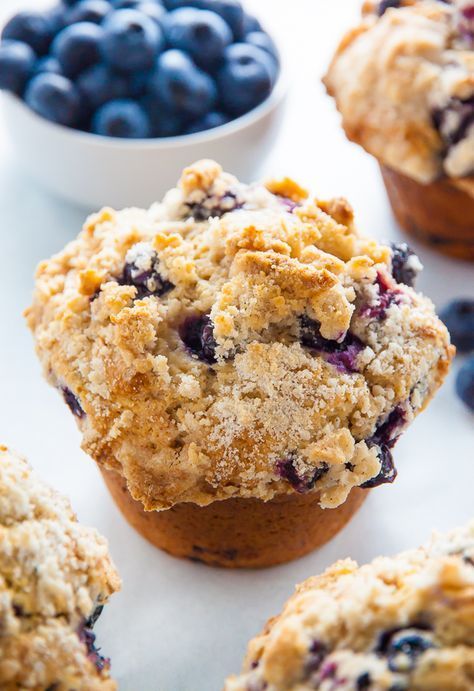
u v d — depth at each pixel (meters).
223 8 0.48
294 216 0.41
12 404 0.44
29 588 0.36
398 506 0.42
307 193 0.42
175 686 0.40
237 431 0.39
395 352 0.40
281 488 0.39
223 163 0.48
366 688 0.34
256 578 0.41
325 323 0.39
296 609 0.36
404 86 0.45
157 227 0.41
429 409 0.44
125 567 0.42
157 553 0.42
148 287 0.40
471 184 0.44
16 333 0.46
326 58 0.53
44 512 0.37
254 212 0.41
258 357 0.39
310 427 0.39
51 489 0.38
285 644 0.35
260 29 0.49
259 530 0.40
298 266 0.39
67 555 0.36
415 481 0.43
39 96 0.46
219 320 0.39
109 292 0.40
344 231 0.41
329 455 0.38
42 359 0.41
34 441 0.44
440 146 0.45
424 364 0.40
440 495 0.43
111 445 0.39
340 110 0.46
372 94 0.46
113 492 0.42
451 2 0.46
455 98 0.44
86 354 0.40
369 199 0.49
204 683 0.40
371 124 0.45
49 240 0.48
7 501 0.36
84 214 0.49
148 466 0.39
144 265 0.40
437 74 0.45
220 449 0.39
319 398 0.39
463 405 0.44
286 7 0.55
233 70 0.47
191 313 0.40
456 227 0.46
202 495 0.39
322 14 0.55
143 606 0.41
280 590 0.41
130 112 0.47
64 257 0.42
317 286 0.39
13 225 0.49
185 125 0.47
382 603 0.35
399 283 0.41
